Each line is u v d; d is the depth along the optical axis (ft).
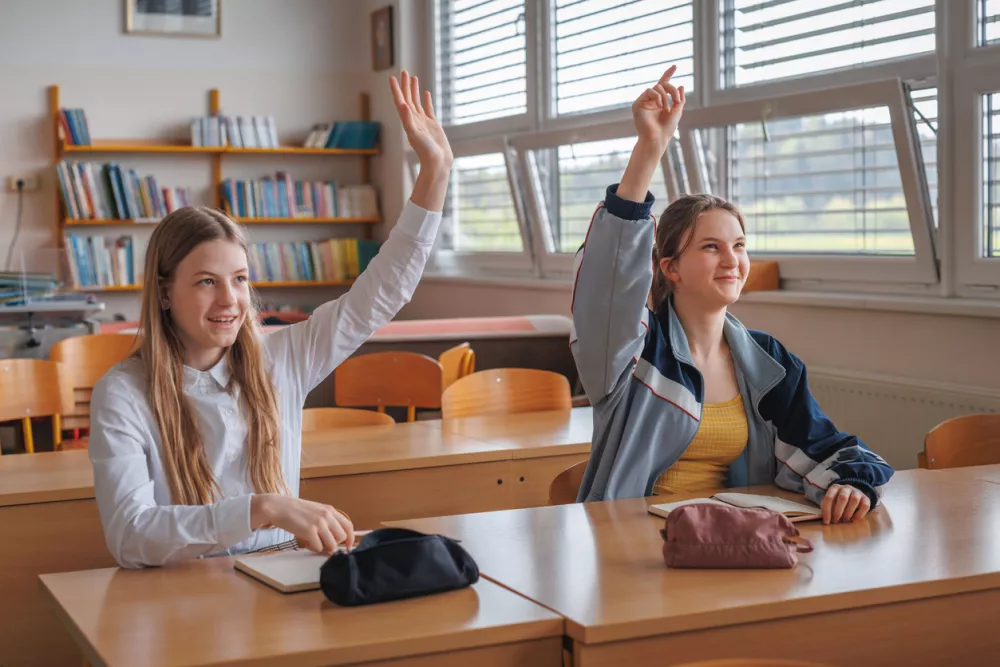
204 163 23.72
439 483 9.99
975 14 12.18
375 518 9.74
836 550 5.84
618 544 6.00
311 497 9.47
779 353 7.64
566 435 10.95
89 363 14.84
